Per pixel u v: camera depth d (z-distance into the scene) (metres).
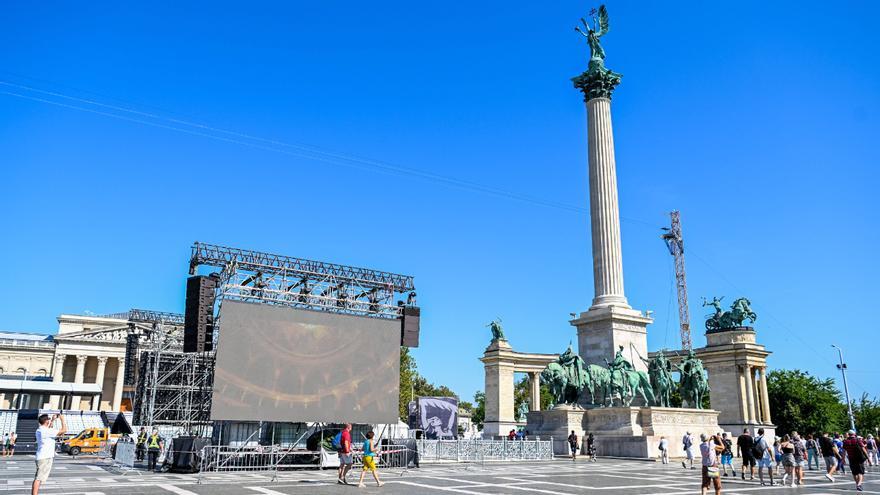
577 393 59.03
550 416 59.09
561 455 56.19
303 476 35.53
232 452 39.31
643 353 63.84
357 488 29.33
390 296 50.00
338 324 44.78
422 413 78.50
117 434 67.44
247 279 47.34
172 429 65.31
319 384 42.91
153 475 35.72
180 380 69.88
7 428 77.81
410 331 48.84
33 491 21.39
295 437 46.34
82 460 51.94
